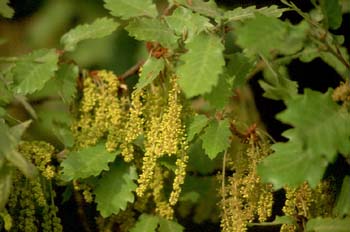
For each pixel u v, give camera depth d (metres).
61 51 3.35
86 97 3.40
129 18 3.22
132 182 3.39
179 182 3.20
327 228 3.07
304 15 2.86
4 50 4.80
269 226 3.96
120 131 3.34
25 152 3.23
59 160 3.46
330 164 3.07
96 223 3.85
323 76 4.40
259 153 3.28
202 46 2.70
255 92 4.44
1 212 3.01
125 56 4.62
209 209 4.08
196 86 2.58
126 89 3.45
